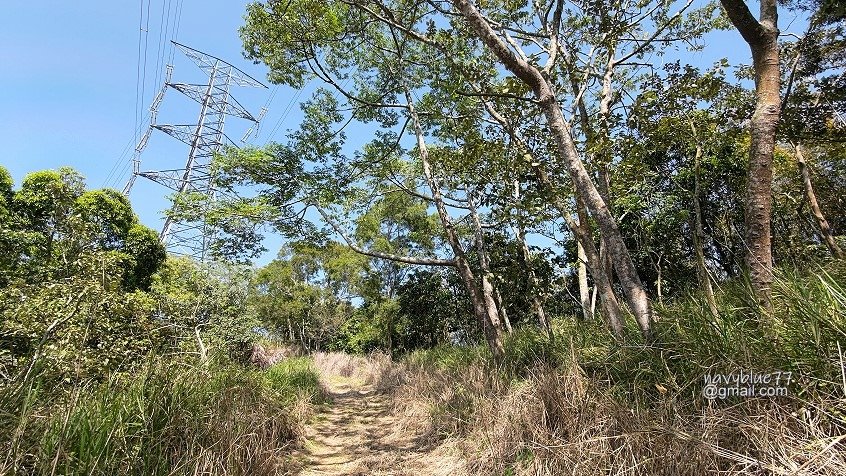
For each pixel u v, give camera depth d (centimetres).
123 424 336
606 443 324
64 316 448
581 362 457
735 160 792
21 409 285
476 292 931
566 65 717
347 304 2844
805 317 279
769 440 246
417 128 1015
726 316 333
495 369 661
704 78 548
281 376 949
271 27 855
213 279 1110
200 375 518
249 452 437
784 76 690
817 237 728
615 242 436
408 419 721
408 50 1069
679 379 340
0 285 677
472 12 452
